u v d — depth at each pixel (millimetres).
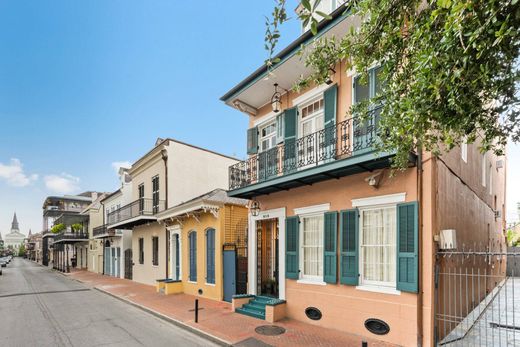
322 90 8617
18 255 118125
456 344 6070
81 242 36594
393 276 6625
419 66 3164
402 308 6180
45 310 11312
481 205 10914
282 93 10016
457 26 2707
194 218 13180
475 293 8945
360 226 7250
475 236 9562
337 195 7727
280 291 8969
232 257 11125
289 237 8773
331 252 7570
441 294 6262
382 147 4793
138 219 16672
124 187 22797
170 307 10695
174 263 14852
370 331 6652
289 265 8648
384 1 3600
